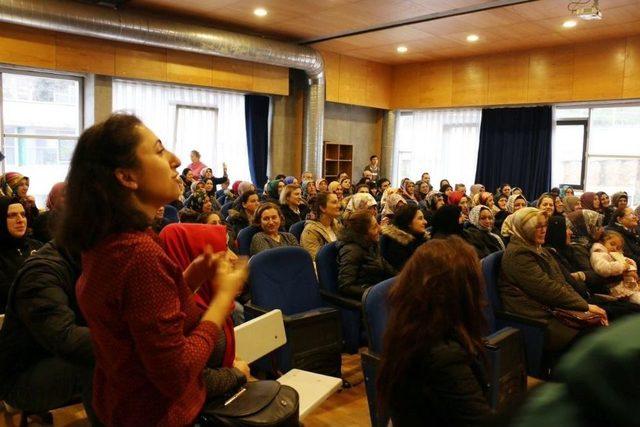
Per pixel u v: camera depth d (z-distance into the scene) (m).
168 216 4.77
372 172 9.37
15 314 1.77
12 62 6.08
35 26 5.71
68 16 5.76
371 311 2.11
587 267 3.87
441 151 9.76
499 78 8.72
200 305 1.25
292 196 4.93
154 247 0.94
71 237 0.93
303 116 9.08
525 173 8.65
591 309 2.84
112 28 6.09
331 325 2.71
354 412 2.65
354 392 2.88
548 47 8.16
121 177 0.94
